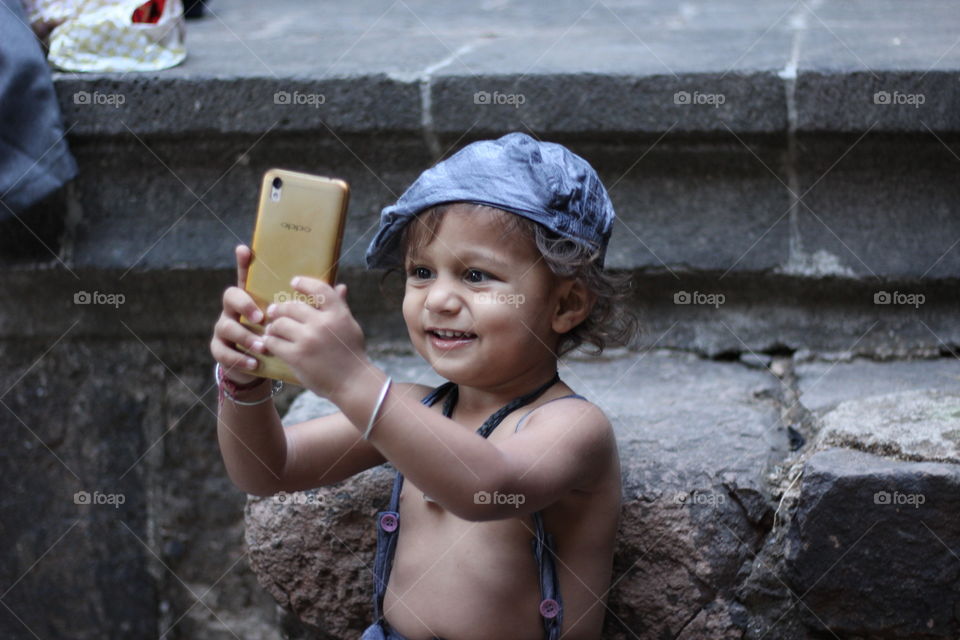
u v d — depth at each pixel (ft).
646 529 5.94
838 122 7.17
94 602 8.48
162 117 7.57
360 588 6.26
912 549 5.63
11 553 8.46
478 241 5.10
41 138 7.38
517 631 5.27
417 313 5.29
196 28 10.28
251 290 4.97
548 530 5.43
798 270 7.41
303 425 5.84
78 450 8.30
